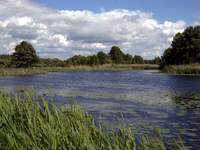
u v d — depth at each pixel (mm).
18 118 8188
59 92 33406
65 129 7465
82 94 32000
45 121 7785
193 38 99938
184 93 34562
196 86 43625
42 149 6852
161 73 84438
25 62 101875
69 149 6922
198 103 26547
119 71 105062
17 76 68688
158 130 9641
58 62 112625
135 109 22750
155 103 26250
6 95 10328
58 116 7988
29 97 9422
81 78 62062
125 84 47219
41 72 82938
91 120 8484
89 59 122188
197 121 18703
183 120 19047
